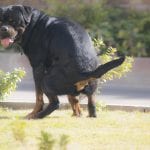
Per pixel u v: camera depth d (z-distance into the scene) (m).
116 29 23.33
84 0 24.19
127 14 24.36
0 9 12.04
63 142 8.12
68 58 11.86
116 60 11.63
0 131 10.82
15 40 12.24
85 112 13.34
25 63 21.06
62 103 13.93
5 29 11.96
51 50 12.12
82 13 23.42
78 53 11.84
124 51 22.75
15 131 8.33
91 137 10.53
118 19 23.98
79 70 11.81
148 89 17.89
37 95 12.39
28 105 14.27
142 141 10.29
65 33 12.02
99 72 11.69
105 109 14.09
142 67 20.70
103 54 13.30
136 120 12.30
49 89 12.09
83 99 13.93
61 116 12.66
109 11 24.25
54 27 12.17
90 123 11.75
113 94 16.77
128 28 23.28
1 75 13.80
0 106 14.24
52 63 12.15
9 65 20.81
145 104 14.77
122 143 10.15
